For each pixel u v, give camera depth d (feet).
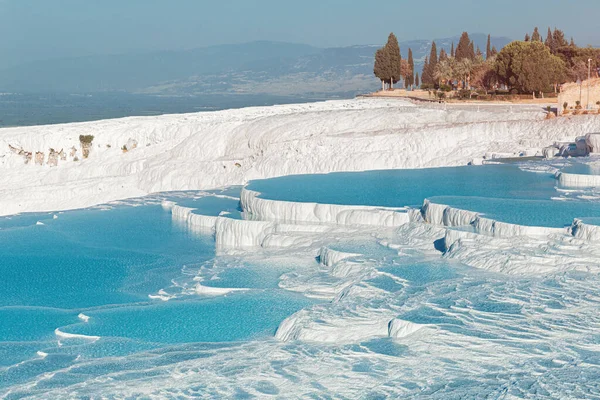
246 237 147.74
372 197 153.89
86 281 131.44
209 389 79.05
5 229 176.04
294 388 77.30
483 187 153.69
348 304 98.53
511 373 73.82
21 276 135.54
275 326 100.94
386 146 206.49
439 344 81.66
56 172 236.63
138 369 86.63
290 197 156.35
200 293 118.83
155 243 155.63
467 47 450.71
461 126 212.02
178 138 244.42
